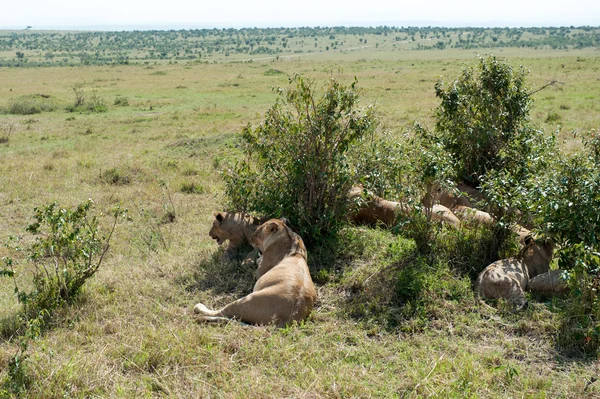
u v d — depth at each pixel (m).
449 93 10.05
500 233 7.06
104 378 4.89
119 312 6.26
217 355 5.19
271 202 7.89
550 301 6.16
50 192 12.46
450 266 7.00
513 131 9.90
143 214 10.60
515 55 94.00
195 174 14.07
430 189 7.45
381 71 53.16
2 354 5.28
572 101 24.45
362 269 6.99
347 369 4.98
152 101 32.69
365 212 8.66
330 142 7.71
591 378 4.76
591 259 5.68
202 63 82.75
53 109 30.11
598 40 140.12
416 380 4.78
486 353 5.25
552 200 6.16
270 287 5.92
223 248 8.04
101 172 13.87
